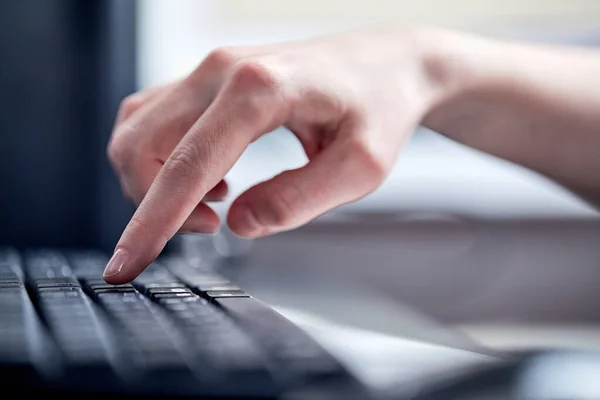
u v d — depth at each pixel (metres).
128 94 0.80
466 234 0.98
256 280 0.67
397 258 0.97
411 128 0.47
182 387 0.20
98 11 0.79
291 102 0.41
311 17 1.03
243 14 1.03
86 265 0.50
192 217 0.46
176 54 1.00
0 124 0.78
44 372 0.20
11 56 0.78
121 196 0.78
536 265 0.98
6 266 0.48
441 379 0.22
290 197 0.42
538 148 0.64
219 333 0.25
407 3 1.03
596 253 0.99
